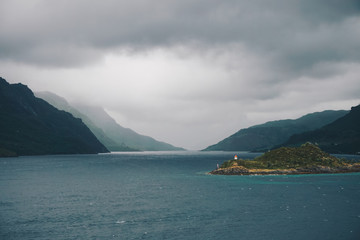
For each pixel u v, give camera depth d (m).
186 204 70.25
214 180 122.69
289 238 44.69
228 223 52.94
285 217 56.88
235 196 81.00
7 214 59.84
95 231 48.66
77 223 53.31
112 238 45.28
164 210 63.72
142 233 47.59
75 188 98.94
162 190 94.00
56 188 98.38
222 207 66.50
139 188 99.25
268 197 79.00
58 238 45.25
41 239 44.81
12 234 47.00
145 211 62.84
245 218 56.34
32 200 75.69
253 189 94.31
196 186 103.50
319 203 70.31
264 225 51.50
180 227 50.69
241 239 44.38
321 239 44.12
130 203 71.94
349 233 46.69
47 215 59.19
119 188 99.31
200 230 48.97
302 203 70.50
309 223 52.50
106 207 67.12
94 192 90.00
